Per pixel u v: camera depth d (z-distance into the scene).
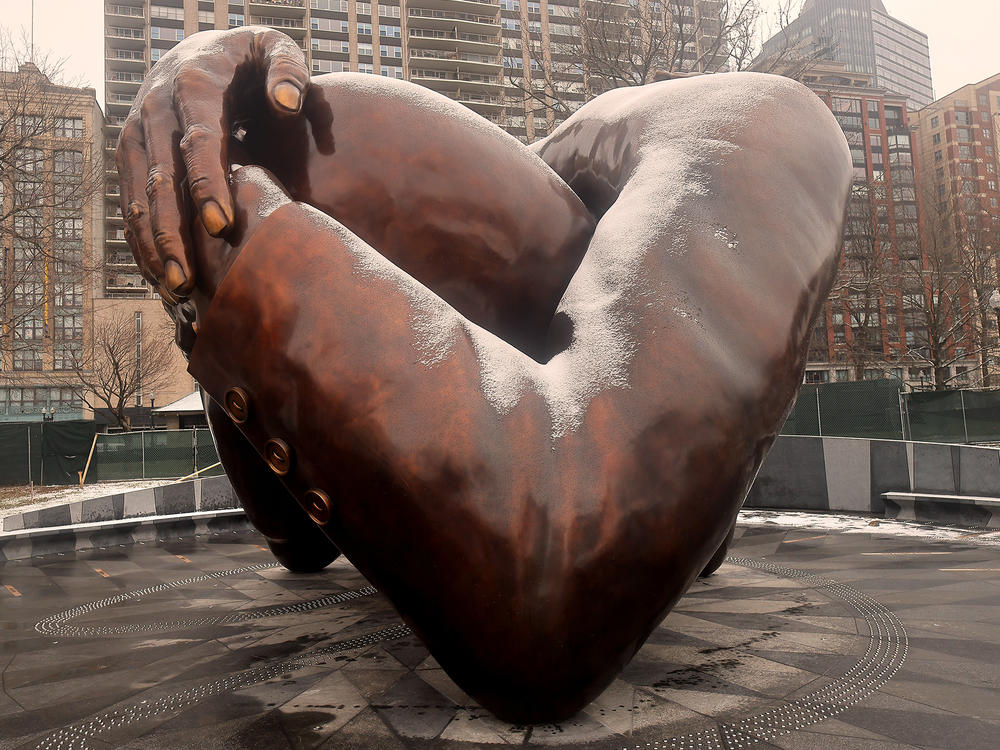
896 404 16.73
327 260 2.93
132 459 23.38
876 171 85.69
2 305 24.42
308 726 3.19
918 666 3.74
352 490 2.80
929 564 6.41
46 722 3.40
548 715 2.99
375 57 86.25
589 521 2.72
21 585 7.01
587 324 3.16
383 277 2.96
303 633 4.78
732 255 3.24
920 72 164.12
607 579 2.75
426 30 88.75
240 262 2.91
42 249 21.19
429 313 2.93
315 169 3.59
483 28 88.25
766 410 3.09
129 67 88.06
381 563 2.86
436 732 3.06
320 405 2.79
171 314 3.38
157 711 3.46
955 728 3.00
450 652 2.89
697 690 3.44
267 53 3.68
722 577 6.02
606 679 2.96
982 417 23.77
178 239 3.00
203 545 9.18
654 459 2.82
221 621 5.22
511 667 2.79
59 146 25.69
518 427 2.78
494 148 3.72
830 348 48.09
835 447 10.52
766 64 20.53
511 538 2.68
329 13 85.25
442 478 2.70
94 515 10.85
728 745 2.88
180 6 87.88
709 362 2.96
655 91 4.39
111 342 49.28
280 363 2.85
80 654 4.54
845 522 9.30
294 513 5.89
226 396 3.02
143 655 4.45
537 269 3.67
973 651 3.96
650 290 3.11
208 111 3.24
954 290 38.09
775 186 3.53
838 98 84.81
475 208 3.57
